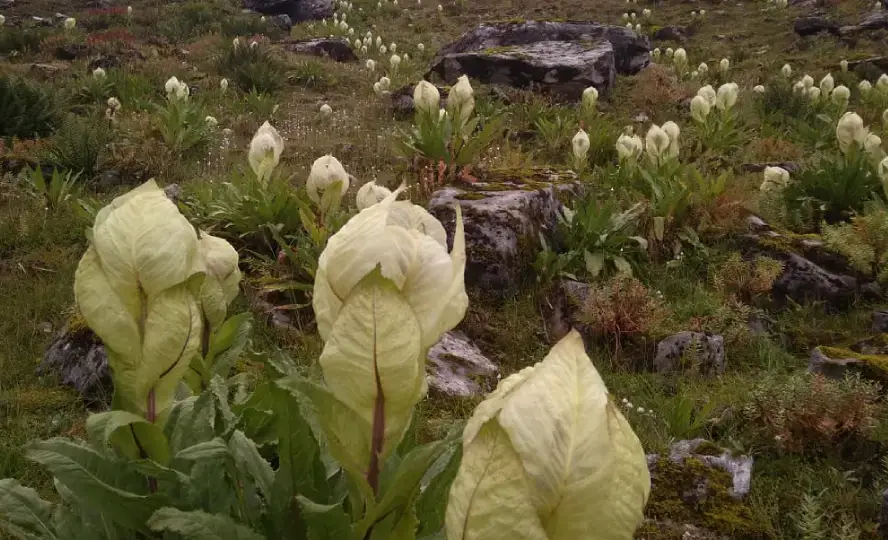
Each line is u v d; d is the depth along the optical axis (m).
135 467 1.43
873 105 16.03
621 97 17.52
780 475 3.77
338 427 1.13
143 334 1.29
